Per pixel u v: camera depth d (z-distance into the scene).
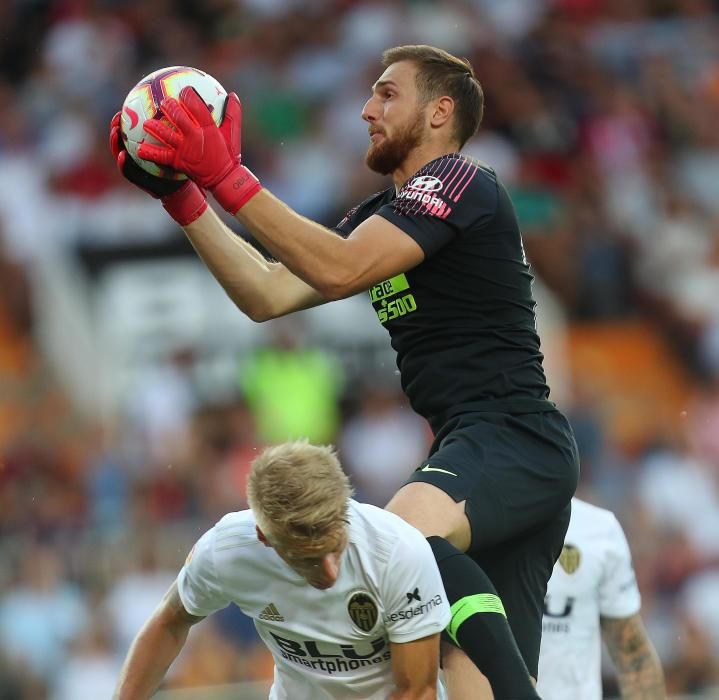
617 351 46.91
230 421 40.16
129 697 14.15
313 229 13.55
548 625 18.69
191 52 53.16
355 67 51.94
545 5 56.69
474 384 14.37
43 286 43.53
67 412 41.59
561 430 14.58
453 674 13.39
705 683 34.66
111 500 37.41
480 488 13.73
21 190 46.44
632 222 50.62
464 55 53.78
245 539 13.23
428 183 14.18
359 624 13.05
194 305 42.22
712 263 50.31
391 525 12.91
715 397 46.38
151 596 33.78
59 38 53.19
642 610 35.66
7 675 32.22
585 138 52.69
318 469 12.37
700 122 55.25
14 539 35.31
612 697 29.38
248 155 48.31
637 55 56.44
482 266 14.37
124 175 14.21
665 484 40.09
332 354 41.16
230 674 31.73
